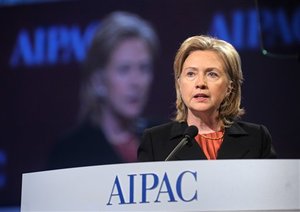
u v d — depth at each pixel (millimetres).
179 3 12023
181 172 4055
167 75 11930
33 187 4367
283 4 9406
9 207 12609
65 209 4203
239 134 5410
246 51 11641
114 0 12328
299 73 11500
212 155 5355
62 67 12539
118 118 12039
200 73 5398
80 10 12516
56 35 12672
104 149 12070
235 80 5637
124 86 12062
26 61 12836
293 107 11484
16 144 12719
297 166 4027
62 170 4258
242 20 11688
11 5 12984
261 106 11547
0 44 13008
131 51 12125
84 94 12328
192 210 4008
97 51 12305
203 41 5551
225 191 4008
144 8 12172
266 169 4008
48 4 12750
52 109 12547
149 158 5414
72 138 12305
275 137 11492
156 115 11875
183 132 5430
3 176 12719
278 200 3982
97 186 4152
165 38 12016
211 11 11859
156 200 4055
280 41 9406
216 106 5488
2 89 12883
